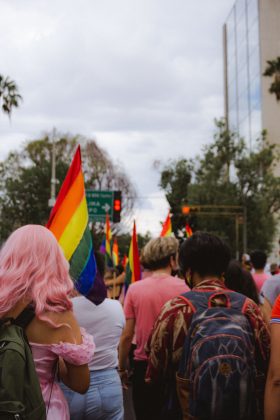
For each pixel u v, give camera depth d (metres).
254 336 2.93
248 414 2.69
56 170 48.28
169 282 4.88
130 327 4.98
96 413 3.90
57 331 2.72
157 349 3.07
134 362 4.96
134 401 4.96
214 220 46.50
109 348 4.04
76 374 2.80
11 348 2.45
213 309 2.94
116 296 10.45
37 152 51.38
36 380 2.49
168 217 8.84
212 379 2.67
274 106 53.97
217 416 2.66
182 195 53.56
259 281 7.75
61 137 52.19
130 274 7.61
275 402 2.78
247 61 59.47
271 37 54.81
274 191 46.56
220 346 2.73
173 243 4.96
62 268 2.85
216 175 47.12
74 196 3.98
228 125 68.44
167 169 54.78
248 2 59.19
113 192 22.38
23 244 2.79
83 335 2.85
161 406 3.33
